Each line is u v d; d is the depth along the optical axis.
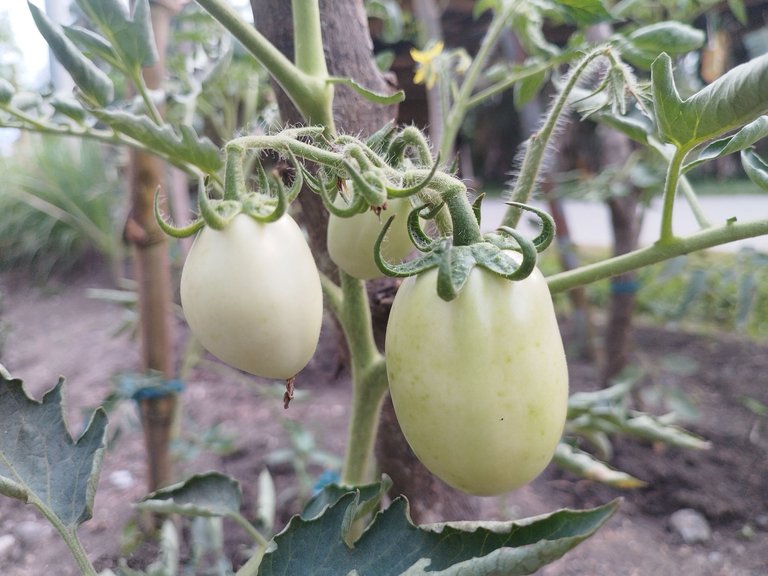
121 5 0.21
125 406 0.62
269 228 0.16
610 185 0.58
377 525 0.17
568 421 0.35
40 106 0.27
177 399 0.45
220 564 0.39
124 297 0.56
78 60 0.22
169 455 0.45
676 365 0.67
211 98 0.58
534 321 0.15
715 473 0.55
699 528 0.47
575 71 0.21
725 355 0.82
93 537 0.47
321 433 0.62
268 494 0.44
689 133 0.17
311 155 0.16
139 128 0.21
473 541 0.16
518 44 0.60
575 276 0.20
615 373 0.65
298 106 0.21
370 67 0.27
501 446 0.15
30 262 1.38
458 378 0.15
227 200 0.16
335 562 0.17
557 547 0.15
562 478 0.55
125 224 0.41
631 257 0.20
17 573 0.43
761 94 0.15
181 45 0.55
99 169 1.40
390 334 0.16
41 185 1.38
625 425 0.34
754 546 0.46
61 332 1.01
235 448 0.58
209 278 0.15
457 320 0.15
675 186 0.18
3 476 0.19
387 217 0.20
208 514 0.24
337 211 0.15
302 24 0.21
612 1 0.62
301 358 0.16
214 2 0.19
